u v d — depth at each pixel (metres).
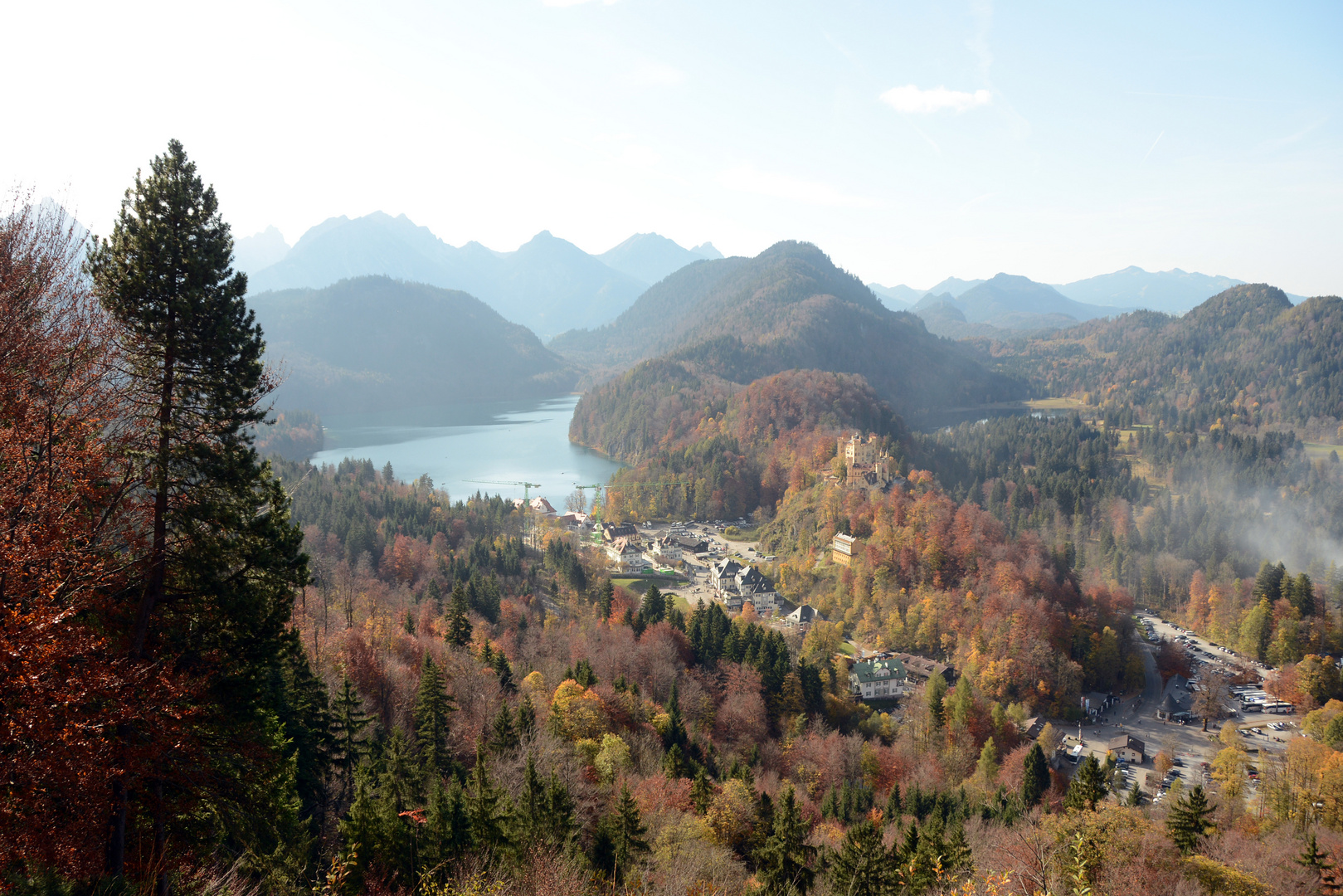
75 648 26.84
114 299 36.78
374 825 52.22
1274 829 93.31
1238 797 116.44
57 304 33.88
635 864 59.88
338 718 70.44
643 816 69.94
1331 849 73.94
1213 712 161.50
